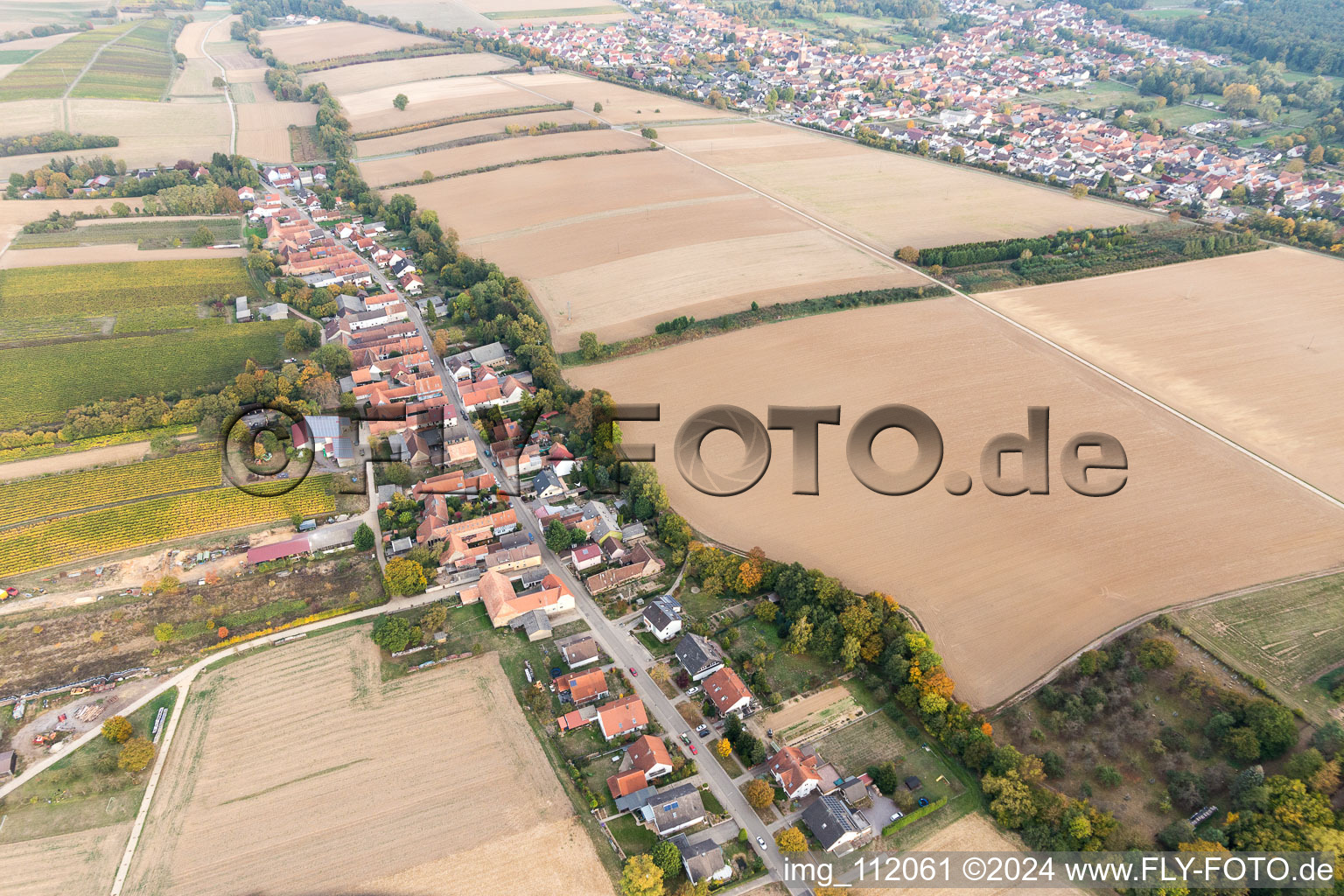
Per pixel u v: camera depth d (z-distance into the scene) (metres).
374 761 113.00
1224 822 101.38
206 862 100.00
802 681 126.62
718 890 98.25
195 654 130.38
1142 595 134.75
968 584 138.38
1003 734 114.69
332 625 136.25
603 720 117.19
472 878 98.38
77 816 105.69
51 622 135.25
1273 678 118.56
